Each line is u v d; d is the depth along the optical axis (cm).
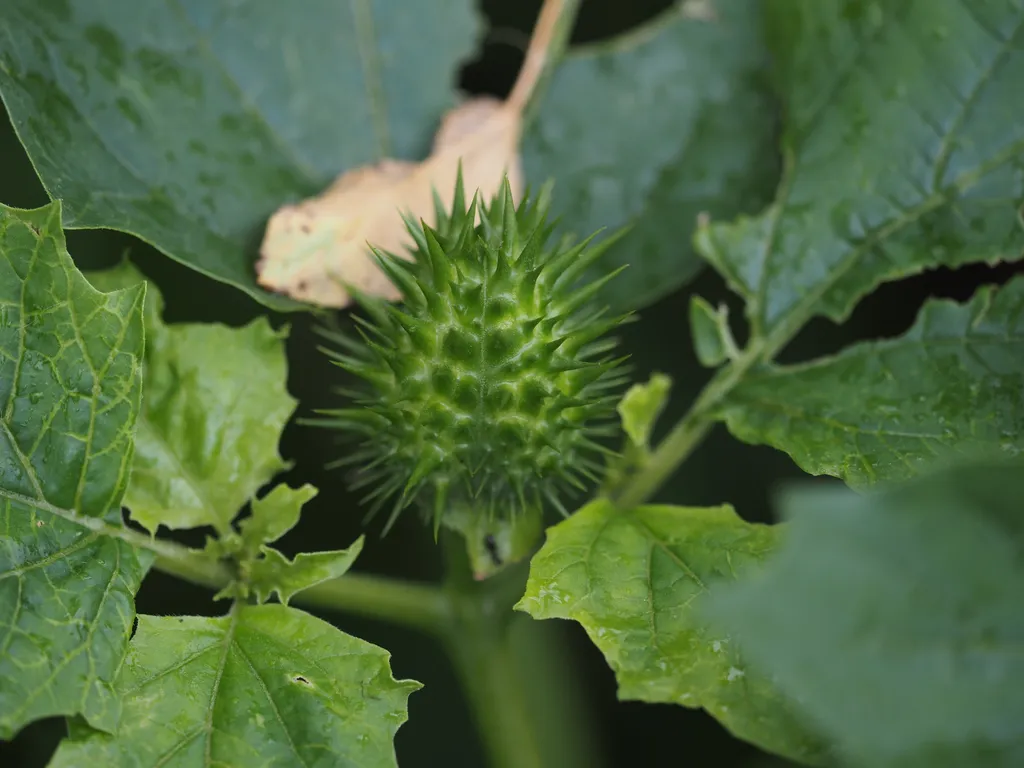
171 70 49
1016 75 48
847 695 38
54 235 43
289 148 50
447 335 44
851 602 38
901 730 38
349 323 49
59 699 42
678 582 44
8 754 49
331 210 48
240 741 42
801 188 49
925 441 45
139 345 44
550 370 45
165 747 42
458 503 46
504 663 47
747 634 38
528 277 45
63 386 43
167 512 45
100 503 44
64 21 47
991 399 46
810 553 38
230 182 49
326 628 44
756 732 42
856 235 48
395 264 46
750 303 48
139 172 47
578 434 46
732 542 44
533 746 47
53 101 46
